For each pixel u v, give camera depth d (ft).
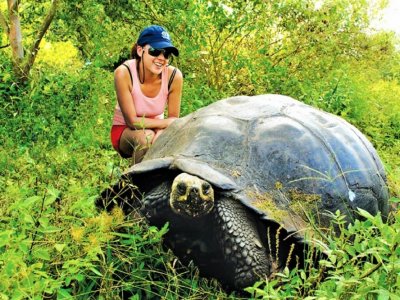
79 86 15.62
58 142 12.11
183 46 17.83
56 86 15.57
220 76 18.67
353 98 19.36
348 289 6.01
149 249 7.63
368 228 6.75
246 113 8.46
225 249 7.19
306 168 7.87
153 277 7.56
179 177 7.14
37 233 6.97
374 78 24.75
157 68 10.37
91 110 14.44
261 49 18.61
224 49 18.58
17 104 14.42
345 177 8.26
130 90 10.46
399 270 5.84
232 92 18.02
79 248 6.98
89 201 7.09
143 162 7.97
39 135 12.98
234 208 7.28
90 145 11.84
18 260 6.06
